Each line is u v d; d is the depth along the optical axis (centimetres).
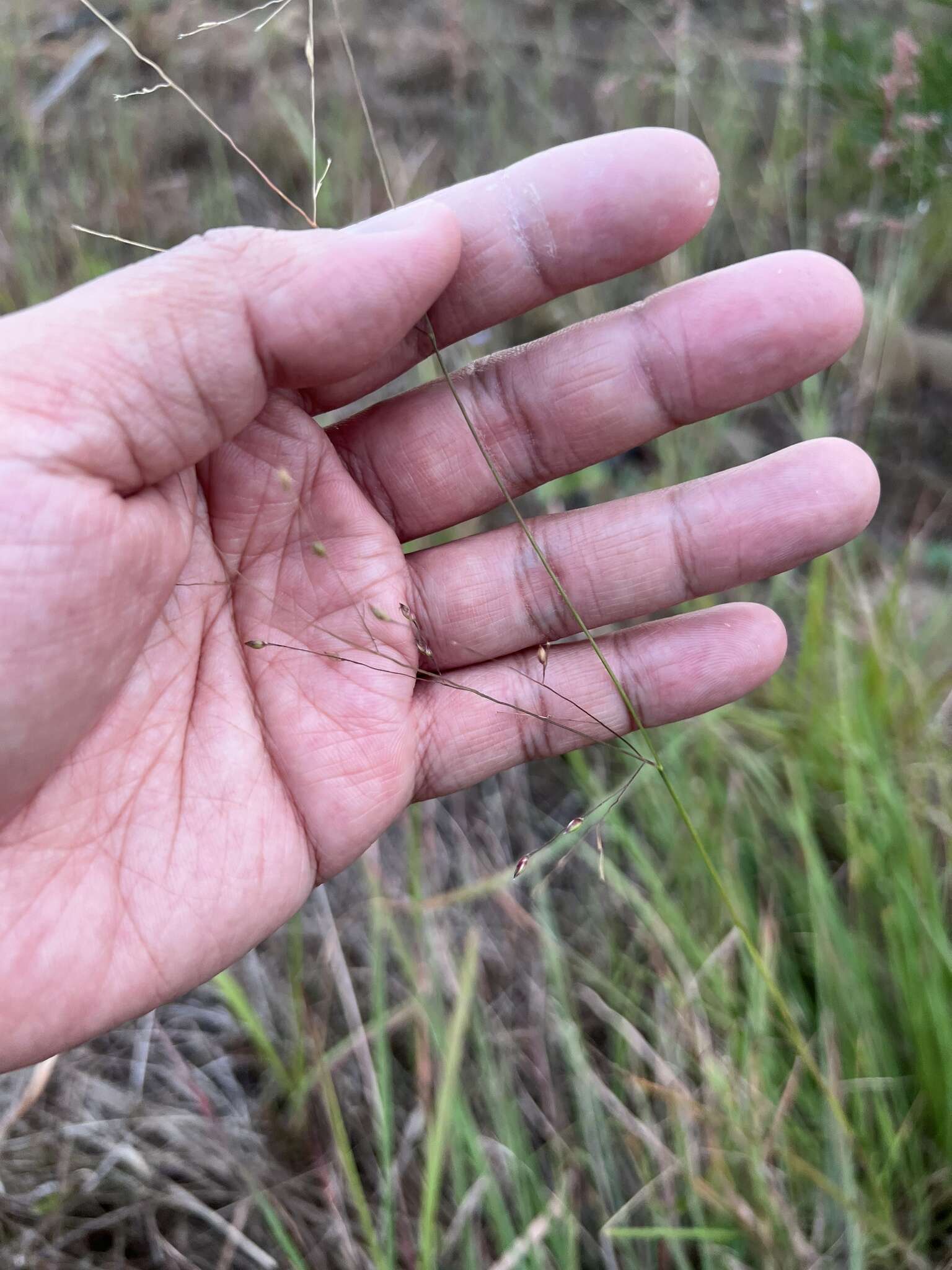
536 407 14
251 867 13
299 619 13
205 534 13
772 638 15
